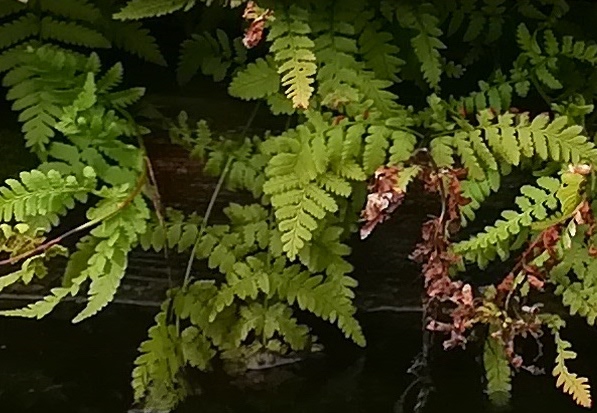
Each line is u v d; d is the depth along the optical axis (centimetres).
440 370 136
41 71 124
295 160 123
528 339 138
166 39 138
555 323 129
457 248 126
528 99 135
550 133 123
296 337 134
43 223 124
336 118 125
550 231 123
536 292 138
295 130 127
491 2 132
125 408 128
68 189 120
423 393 133
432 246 125
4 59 125
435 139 125
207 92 134
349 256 139
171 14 136
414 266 140
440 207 135
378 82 126
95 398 129
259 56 135
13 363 133
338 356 137
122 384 131
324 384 134
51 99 124
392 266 140
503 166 129
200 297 130
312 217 124
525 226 127
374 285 141
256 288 129
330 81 125
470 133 125
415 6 129
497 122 128
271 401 131
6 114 133
